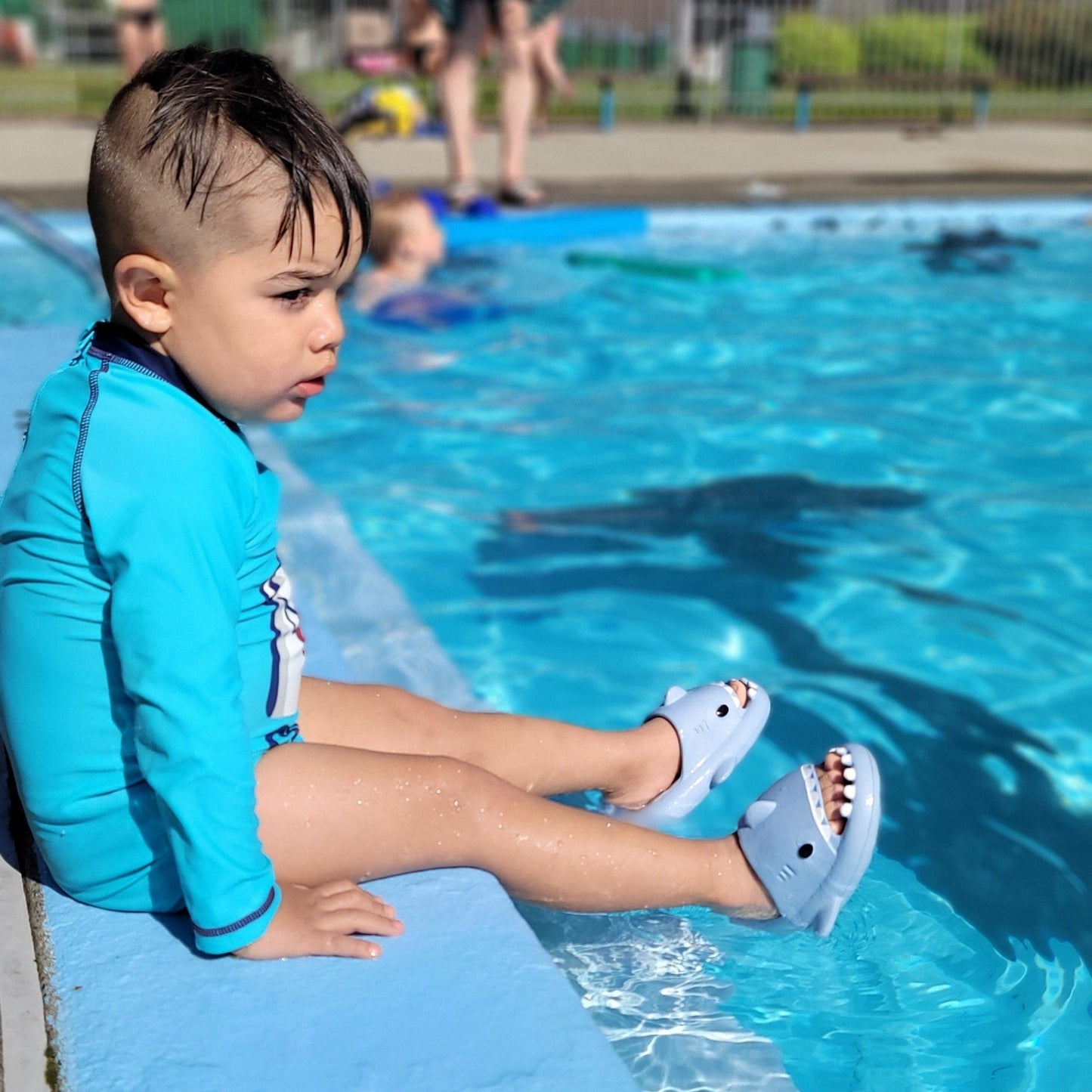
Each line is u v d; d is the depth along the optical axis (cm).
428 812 179
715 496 393
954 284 669
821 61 1659
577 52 1716
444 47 802
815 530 369
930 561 348
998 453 432
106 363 161
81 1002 154
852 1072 171
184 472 155
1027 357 539
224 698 154
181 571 152
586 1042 151
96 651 160
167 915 171
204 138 151
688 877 193
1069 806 243
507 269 689
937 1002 186
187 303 157
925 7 1759
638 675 288
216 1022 152
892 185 923
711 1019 177
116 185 155
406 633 275
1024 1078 172
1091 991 192
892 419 462
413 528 367
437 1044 150
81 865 168
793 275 686
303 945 163
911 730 267
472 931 170
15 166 934
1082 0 1608
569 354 542
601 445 436
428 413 466
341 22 1650
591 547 356
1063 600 327
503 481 403
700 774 218
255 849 158
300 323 160
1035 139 1304
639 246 763
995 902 212
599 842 188
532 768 207
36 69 2088
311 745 179
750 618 316
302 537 322
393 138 1159
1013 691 284
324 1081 144
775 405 477
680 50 1559
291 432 443
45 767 164
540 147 1145
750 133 1320
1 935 165
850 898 209
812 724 268
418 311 592
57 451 158
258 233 153
